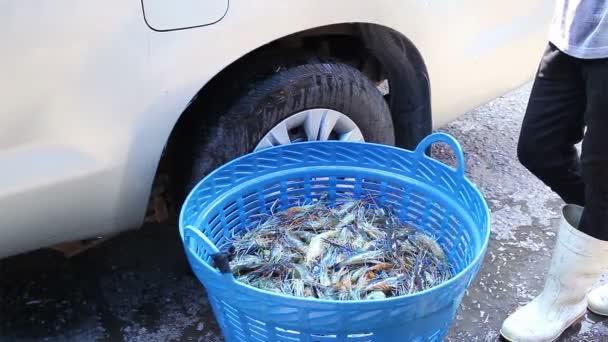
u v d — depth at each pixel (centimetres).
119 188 150
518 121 286
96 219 153
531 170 165
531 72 222
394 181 162
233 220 159
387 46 178
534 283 194
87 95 134
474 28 192
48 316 178
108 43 132
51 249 198
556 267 165
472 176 245
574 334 178
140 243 203
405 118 198
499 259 203
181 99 145
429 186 157
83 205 148
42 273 191
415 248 156
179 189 172
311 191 169
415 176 159
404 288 145
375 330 117
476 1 188
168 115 146
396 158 160
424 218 161
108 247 201
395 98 196
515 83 220
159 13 135
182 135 167
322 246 155
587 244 155
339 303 111
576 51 134
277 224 163
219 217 153
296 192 168
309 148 162
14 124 130
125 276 191
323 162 165
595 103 133
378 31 173
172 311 181
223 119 159
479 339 175
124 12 131
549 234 215
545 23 214
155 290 187
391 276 149
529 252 207
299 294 142
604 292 182
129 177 149
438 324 126
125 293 186
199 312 181
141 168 149
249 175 157
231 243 155
